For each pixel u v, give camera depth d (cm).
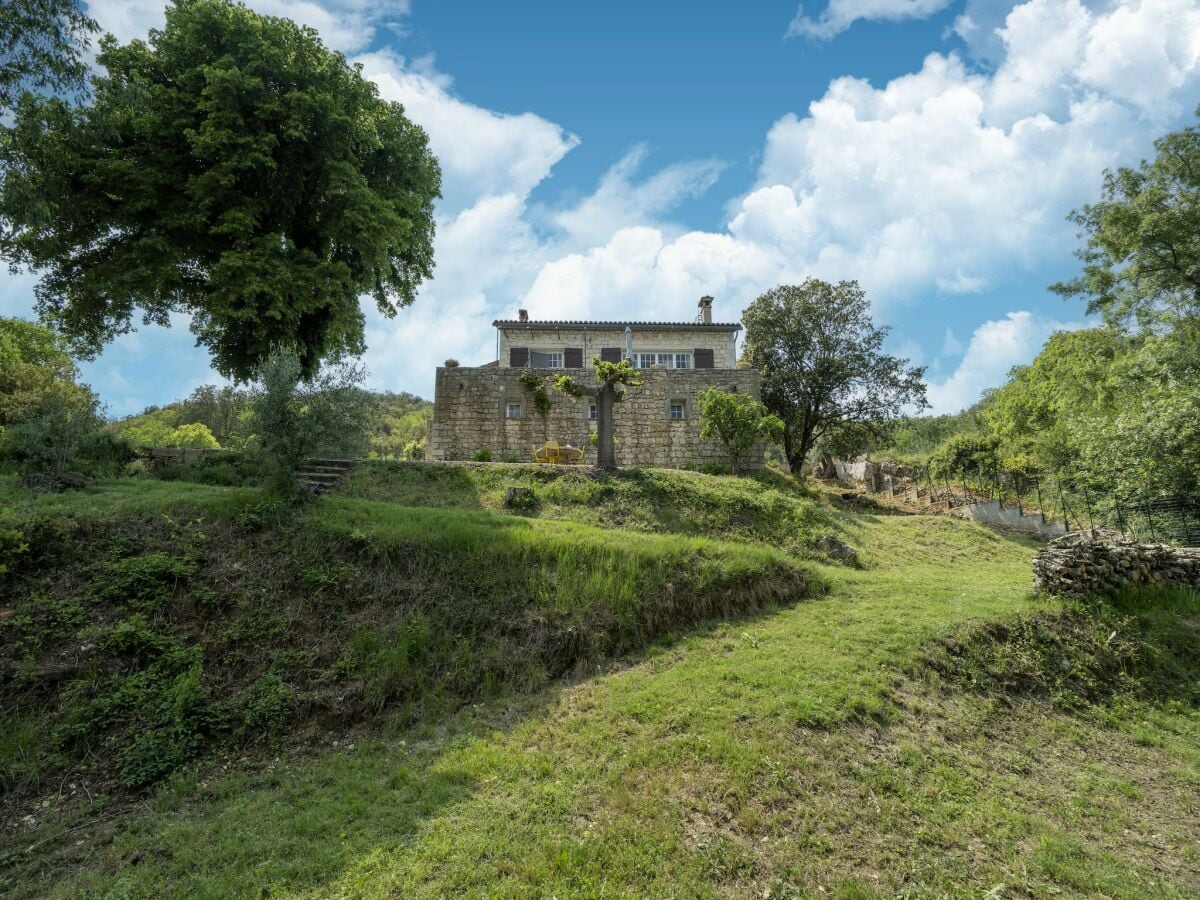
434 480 1415
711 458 2217
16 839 426
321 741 566
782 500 1594
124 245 1515
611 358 2836
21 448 1012
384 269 1820
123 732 528
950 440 2923
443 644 694
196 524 791
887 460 3375
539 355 2844
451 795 482
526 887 378
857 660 724
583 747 553
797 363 2548
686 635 821
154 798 480
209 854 409
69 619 605
